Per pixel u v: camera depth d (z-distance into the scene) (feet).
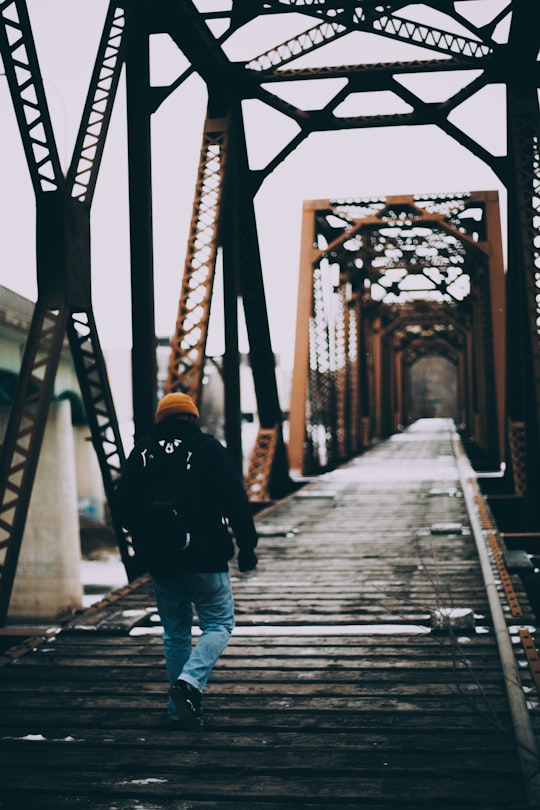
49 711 15.16
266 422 55.16
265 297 50.37
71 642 19.62
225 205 41.06
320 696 15.75
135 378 31.94
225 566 14.17
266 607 22.84
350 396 103.45
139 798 11.75
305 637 19.79
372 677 16.76
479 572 27.30
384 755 13.00
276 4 38.22
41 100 23.66
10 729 14.34
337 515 43.45
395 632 20.04
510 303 44.96
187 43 38.40
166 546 13.83
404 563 29.27
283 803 11.55
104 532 116.88
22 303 72.59
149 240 32.19
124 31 27.94
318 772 12.46
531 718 14.05
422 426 222.89
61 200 23.95
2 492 21.94
